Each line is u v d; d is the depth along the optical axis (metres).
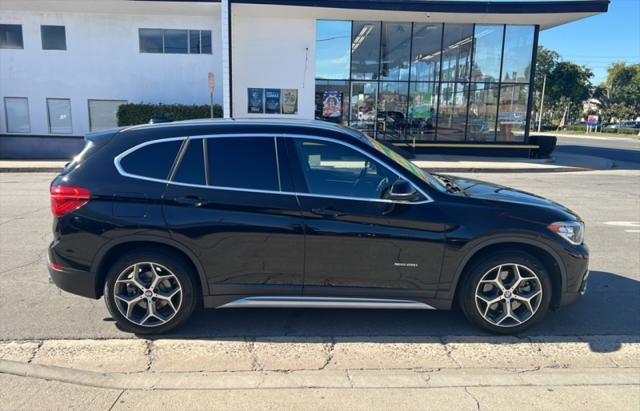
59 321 3.94
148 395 2.91
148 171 3.62
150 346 3.55
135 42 18.66
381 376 3.17
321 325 3.97
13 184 11.71
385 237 3.57
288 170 3.63
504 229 3.59
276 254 3.60
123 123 17.88
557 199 10.26
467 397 2.92
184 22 18.59
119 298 3.62
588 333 3.87
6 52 18.47
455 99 19.25
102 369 3.22
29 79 18.67
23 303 4.30
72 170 3.64
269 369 3.25
